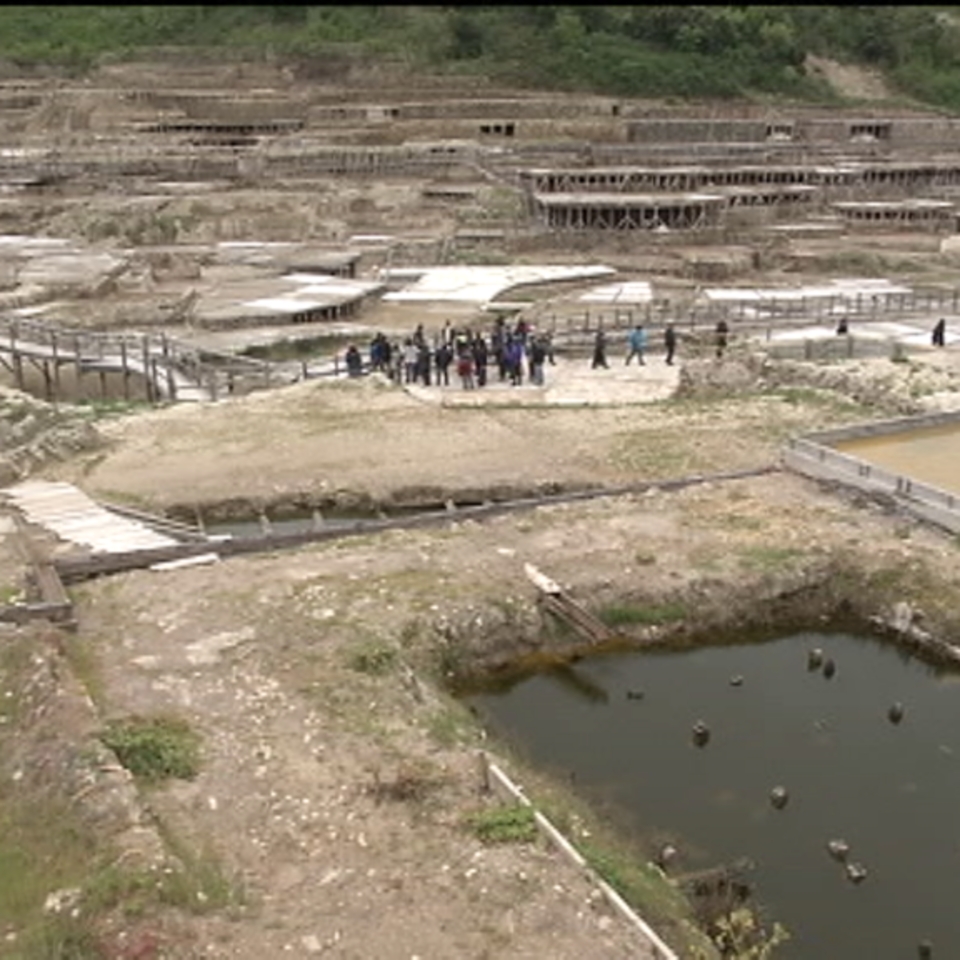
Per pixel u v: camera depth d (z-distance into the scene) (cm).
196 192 7238
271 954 1308
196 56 10781
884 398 3469
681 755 1888
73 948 1297
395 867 1454
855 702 2052
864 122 9462
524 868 1445
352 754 1688
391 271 5756
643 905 1445
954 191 7944
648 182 7531
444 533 2533
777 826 1702
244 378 3866
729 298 5097
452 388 3778
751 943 1450
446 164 7812
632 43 10962
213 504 2839
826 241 6794
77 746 1650
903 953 1451
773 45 11100
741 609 2295
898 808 1748
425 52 10700
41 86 9956
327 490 2897
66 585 2292
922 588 2275
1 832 1549
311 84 10256
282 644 2009
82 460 3111
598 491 2764
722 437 3203
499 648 2169
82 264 5659
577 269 5806
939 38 11969
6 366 4344
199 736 1736
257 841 1510
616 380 3834
